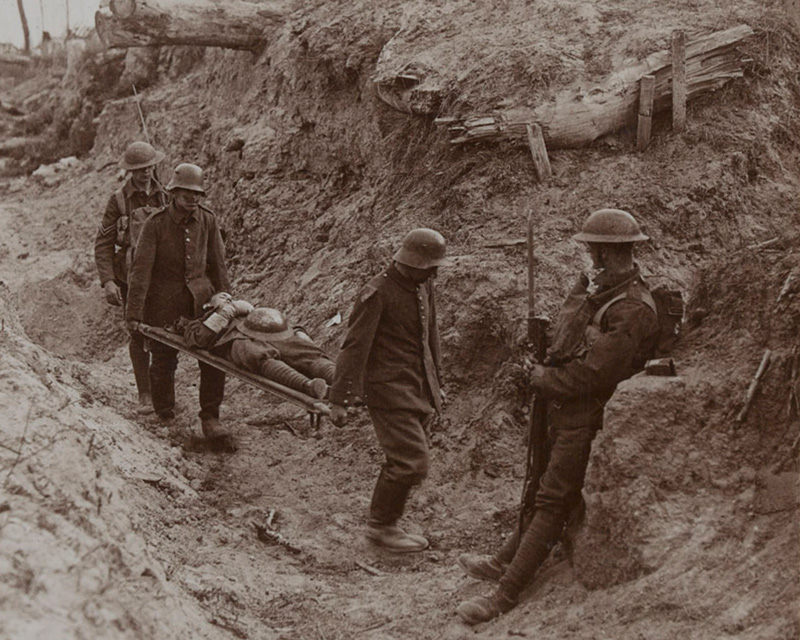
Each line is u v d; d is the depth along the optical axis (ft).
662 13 29.78
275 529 20.34
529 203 26.03
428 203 27.96
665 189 26.07
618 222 15.16
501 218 25.86
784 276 16.16
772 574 12.94
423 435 18.93
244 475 22.81
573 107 26.71
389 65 30.42
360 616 16.39
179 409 26.53
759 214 26.40
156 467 21.77
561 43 28.30
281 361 21.31
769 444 14.34
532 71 27.07
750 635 12.30
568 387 14.92
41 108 58.34
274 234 34.37
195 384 28.78
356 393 18.40
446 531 19.92
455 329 23.70
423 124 29.60
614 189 26.08
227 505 21.29
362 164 32.81
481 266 24.36
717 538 13.66
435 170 28.55
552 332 16.34
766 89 28.60
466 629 15.02
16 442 13.94
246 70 40.93
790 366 14.69
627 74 27.09
